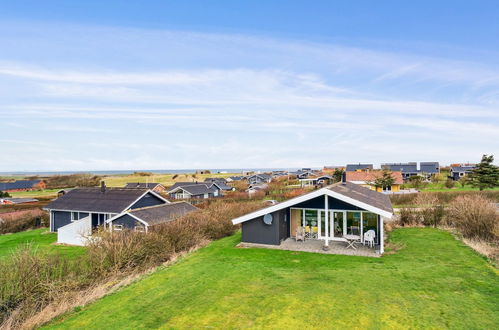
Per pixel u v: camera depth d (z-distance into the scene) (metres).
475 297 9.38
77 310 10.03
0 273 10.38
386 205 17.20
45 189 100.38
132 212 21.89
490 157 50.25
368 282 10.87
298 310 8.90
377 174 61.28
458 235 18.41
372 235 15.75
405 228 21.44
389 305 8.99
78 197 30.94
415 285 10.47
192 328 8.23
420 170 81.69
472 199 19.75
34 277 10.89
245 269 12.96
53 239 26.70
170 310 9.37
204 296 10.27
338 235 17.94
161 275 12.72
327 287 10.52
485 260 13.20
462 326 7.72
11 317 9.34
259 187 65.75
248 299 9.84
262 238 17.17
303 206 17.77
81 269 12.72
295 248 16.22
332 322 8.14
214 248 17.19
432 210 22.36
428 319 8.11
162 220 21.98
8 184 97.50
